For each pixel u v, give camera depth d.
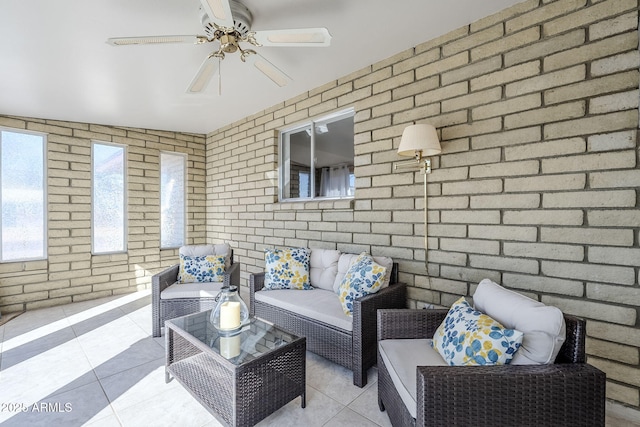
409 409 1.22
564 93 1.80
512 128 1.99
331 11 1.98
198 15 1.91
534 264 1.92
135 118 3.95
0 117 3.49
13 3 1.78
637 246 1.60
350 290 2.13
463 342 1.34
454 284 2.27
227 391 1.60
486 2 1.94
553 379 1.11
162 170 4.61
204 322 2.05
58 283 3.75
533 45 1.91
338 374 2.12
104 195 4.15
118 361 2.28
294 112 3.43
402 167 2.54
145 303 3.74
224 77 2.90
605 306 1.69
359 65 2.74
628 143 1.62
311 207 3.25
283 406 1.75
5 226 3.52
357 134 2.84
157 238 4.50
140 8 1.86
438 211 2.34
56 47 2.27
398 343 1.66
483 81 2.11
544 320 1.23
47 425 1.60
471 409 1.10
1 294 3.42
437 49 2.32
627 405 1.63
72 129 3.90
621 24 1.63
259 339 1.78
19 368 2.17
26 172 3.64
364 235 2.81
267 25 2.10
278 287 2.75
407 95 2.49
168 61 2.52
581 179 1.75
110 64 2.54
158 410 1.73
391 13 2.02
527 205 1.94
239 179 4.24
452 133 2.25
